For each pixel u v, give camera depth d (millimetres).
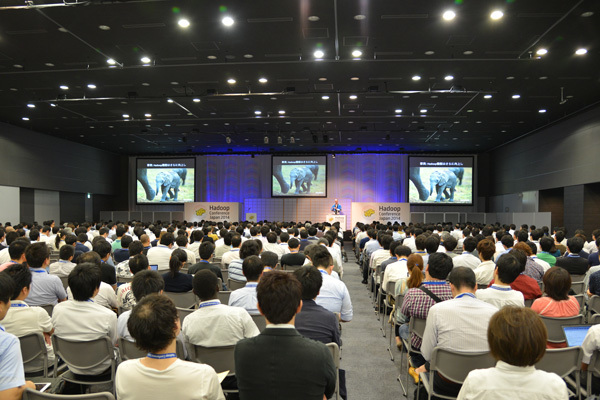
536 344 1641
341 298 4090
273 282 1957
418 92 13141
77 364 3244
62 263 5488
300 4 7773
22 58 10477
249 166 26844
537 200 18859
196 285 3031
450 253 7145
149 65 10992
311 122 18047
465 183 25078
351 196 26125
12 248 4906
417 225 13258
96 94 13617
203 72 11570
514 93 13258
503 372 1710
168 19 8398
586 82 12070
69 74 11695
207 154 27000
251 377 1877
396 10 7980
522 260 4379
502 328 1691
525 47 9641
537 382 1679
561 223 18297
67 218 22594
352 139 22109
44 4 7684
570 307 3549
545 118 16594
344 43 9586
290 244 6578
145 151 26469
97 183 24984
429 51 9977
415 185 25266
